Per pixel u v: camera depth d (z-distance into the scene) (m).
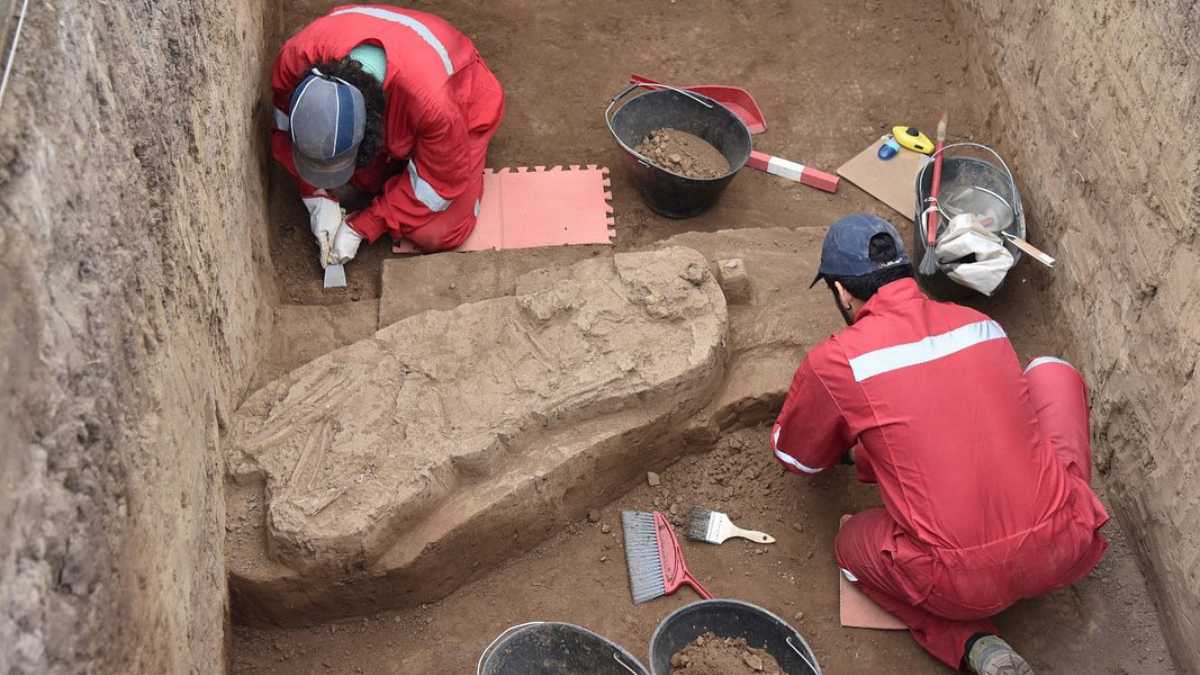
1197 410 3.05
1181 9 3.16
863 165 4.57
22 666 1.65
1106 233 3.63
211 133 3.16
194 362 2.79
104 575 1.97
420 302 3.90
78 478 1.90
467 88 4.12
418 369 3.36
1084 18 3.80
